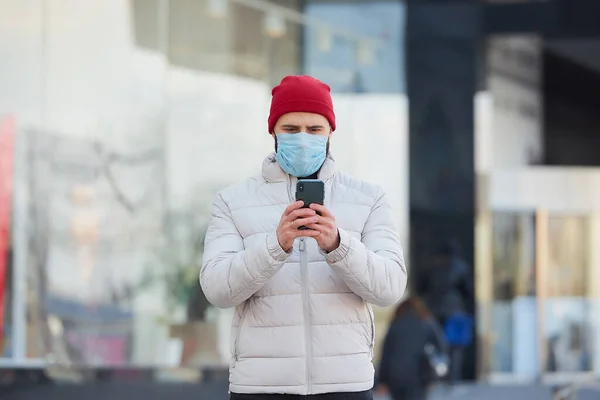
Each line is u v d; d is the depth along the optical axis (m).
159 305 13.91
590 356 17.77
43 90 13.35
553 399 15.84
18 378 12.87
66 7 13.53
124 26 13.91
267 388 5.06
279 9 14.98
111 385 13.34
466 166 15.93
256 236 5.23
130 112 13.91
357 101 15.52
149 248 13.93
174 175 14.19
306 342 5.07
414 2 15.89
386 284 5.02
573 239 17.80
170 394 13.64
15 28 13.24
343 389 5.07
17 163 13.14
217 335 14.06
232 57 14.64
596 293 17.88
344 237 4.88
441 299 15.98
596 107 19.59
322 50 15.25
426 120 15.93
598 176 17.88
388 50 15.83
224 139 14.54
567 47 17.61
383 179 15.72
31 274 13.10
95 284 13.52
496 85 17.02
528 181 17.41
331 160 5.35
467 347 16.05
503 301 17.09
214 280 5.04
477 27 16.12
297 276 5.10
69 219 13.42
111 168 13.73
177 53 14.30
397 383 14.11
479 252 16.39
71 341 13.27
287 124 5.23
